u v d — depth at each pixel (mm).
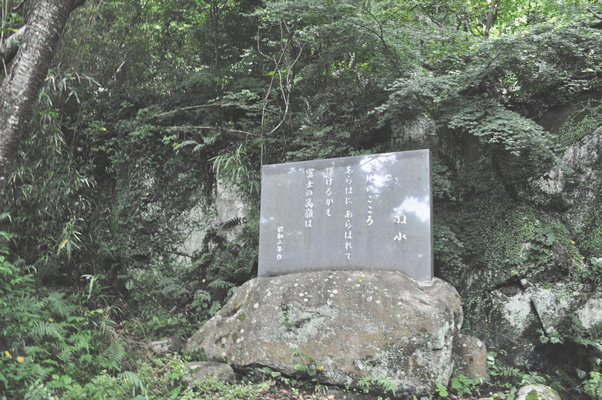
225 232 6430
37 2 3551
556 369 4746
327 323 4250
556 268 5059
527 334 4965
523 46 5090
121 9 6789
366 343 4066
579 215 5258
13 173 4695
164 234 6512
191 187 6672
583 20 5332
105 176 6723
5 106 3391
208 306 5887
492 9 7203
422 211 4547
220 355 4543
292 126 6660
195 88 7129
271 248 5195
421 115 5988
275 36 7219
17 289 3982
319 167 5152
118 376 3537
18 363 3172
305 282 4555
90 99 6520
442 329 3955
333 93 6734
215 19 7281
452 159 6215
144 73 7121
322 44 6371
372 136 6484
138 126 6773
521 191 5621
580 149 5422
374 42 5723
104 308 5445
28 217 4957
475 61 5605
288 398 3916
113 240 6375
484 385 4324
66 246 5254
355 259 4758
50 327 3543
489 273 5406
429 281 4379
